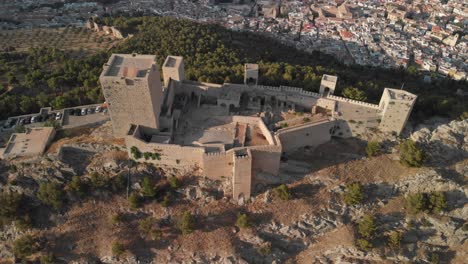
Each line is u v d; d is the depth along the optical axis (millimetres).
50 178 96938
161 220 95688
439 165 103562
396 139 107625
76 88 137375
